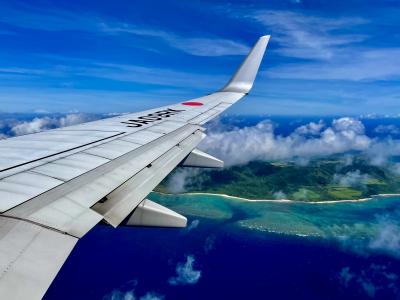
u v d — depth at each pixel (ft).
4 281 14.03
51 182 27.35
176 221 31.63
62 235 19.57
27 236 18.24
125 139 47.19
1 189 24.23
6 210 20.70
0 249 16.21
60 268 16.10
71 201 24.73
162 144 47.14
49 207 22.67
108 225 23.85
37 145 40.34
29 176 28.17
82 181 28.96
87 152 38.32
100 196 27.14
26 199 23.08
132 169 35.09
